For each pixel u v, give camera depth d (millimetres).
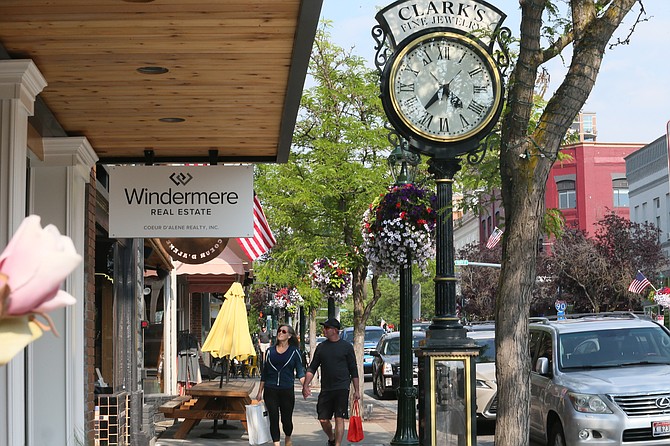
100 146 11867
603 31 8461
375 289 22688
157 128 11000
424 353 11375
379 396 31766
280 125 10984
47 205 10719
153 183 11930
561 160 10617
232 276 31641
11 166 7562
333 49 22781
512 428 8578
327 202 22578
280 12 7242
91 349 11844
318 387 37125
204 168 11961
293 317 65500
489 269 66000
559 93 8625
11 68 7629
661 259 54656
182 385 27219
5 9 7000
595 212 78062
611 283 52594
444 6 11484
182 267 24109
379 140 21922
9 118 7629
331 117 22328
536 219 8641
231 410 18672
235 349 19422
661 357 15469
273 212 23516
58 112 10109
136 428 15133
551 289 54219
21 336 1960
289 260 25266
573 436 13711
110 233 11805
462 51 11391
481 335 22031
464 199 10211
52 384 10430
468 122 11398
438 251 11555
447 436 11305
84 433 10406
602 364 15297
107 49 8016
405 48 11328
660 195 66500
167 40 7824
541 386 15109
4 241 7434
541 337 16344
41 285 1945
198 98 9695
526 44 8617
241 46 8031
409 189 15906
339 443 15297
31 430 10383
